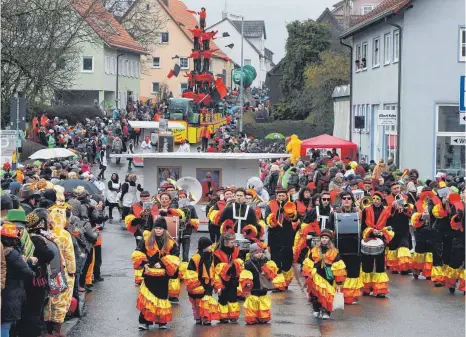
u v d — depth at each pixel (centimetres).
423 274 2117
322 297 1647
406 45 4000
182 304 1780
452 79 4003
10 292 1167
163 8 11500
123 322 1603
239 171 2994
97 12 5172
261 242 1781
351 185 2500
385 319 1661
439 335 1529
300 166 3631
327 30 7788
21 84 4366
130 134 6444
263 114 8044
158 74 11619
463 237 1914
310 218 1947
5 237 1163
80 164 3334
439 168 4022
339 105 5912
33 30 3869
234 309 1606
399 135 4028
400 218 2142
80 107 6506
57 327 1420
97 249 2023
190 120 6406
